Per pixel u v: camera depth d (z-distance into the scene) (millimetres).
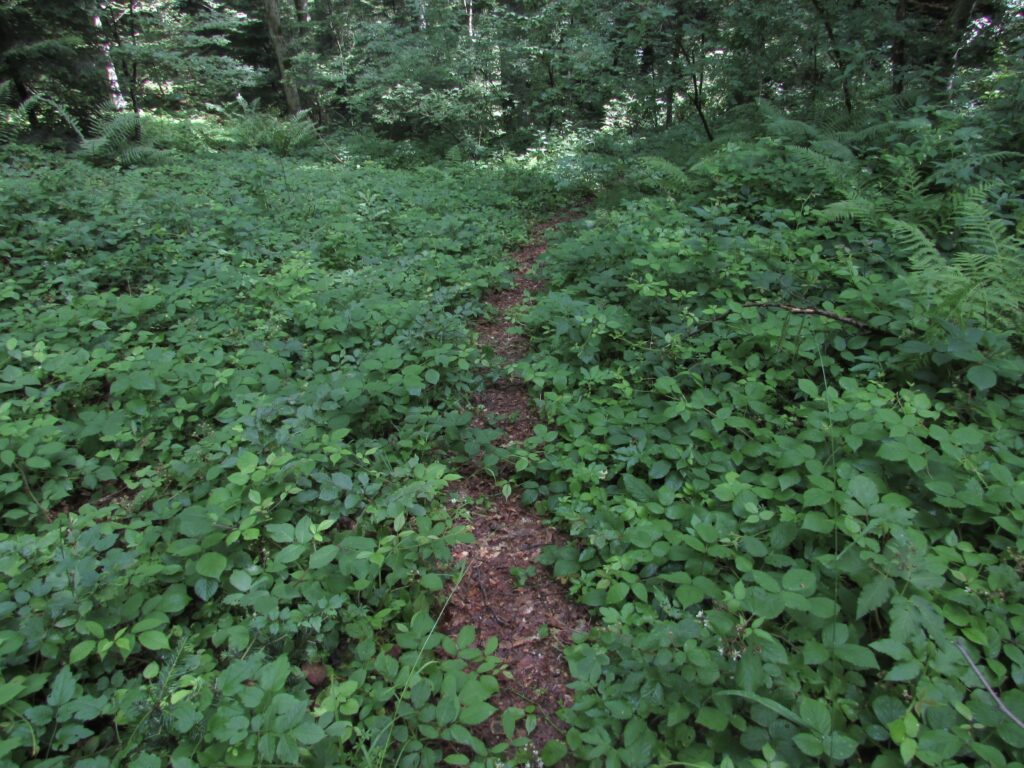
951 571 2160
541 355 4500
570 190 9633
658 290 4418
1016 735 1706
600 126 12336
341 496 2939
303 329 4789
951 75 7391
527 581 2793
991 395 3164
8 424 3201
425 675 2229
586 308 4465
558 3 11180
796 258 4812
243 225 6602
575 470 3166
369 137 14664
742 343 3871
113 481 3322
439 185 9703
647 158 6930
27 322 4500
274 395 3635
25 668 2154
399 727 2002
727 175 6246
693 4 8188
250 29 20938
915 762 1716
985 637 1975
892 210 5066
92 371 3830
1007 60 6523
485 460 3410
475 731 2164
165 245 5887
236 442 3062
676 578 2334
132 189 7230
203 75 15188
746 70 8328
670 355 3986
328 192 8508
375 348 4453
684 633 2076
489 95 13375
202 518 2549
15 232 6012
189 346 4188
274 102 20891
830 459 2801
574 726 2068
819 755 1696
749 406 3330
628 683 2035
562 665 2391
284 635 2250
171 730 1860
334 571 2508
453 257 6613
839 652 1947
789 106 8406
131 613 2262
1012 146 5613
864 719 1870
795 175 6047
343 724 1859
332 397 3408
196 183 8242
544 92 12820
